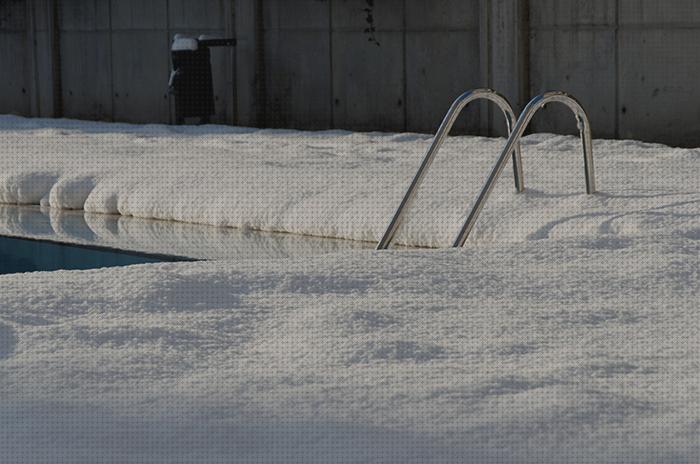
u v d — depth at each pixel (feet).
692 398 13.07
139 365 14.48
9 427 12.45
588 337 15.99
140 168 41.65
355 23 69.10
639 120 57.00
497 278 19.83
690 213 26.99
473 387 13.43
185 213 36.86
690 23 54.49
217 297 18.33
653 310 17.67
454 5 64.44
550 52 59.98
